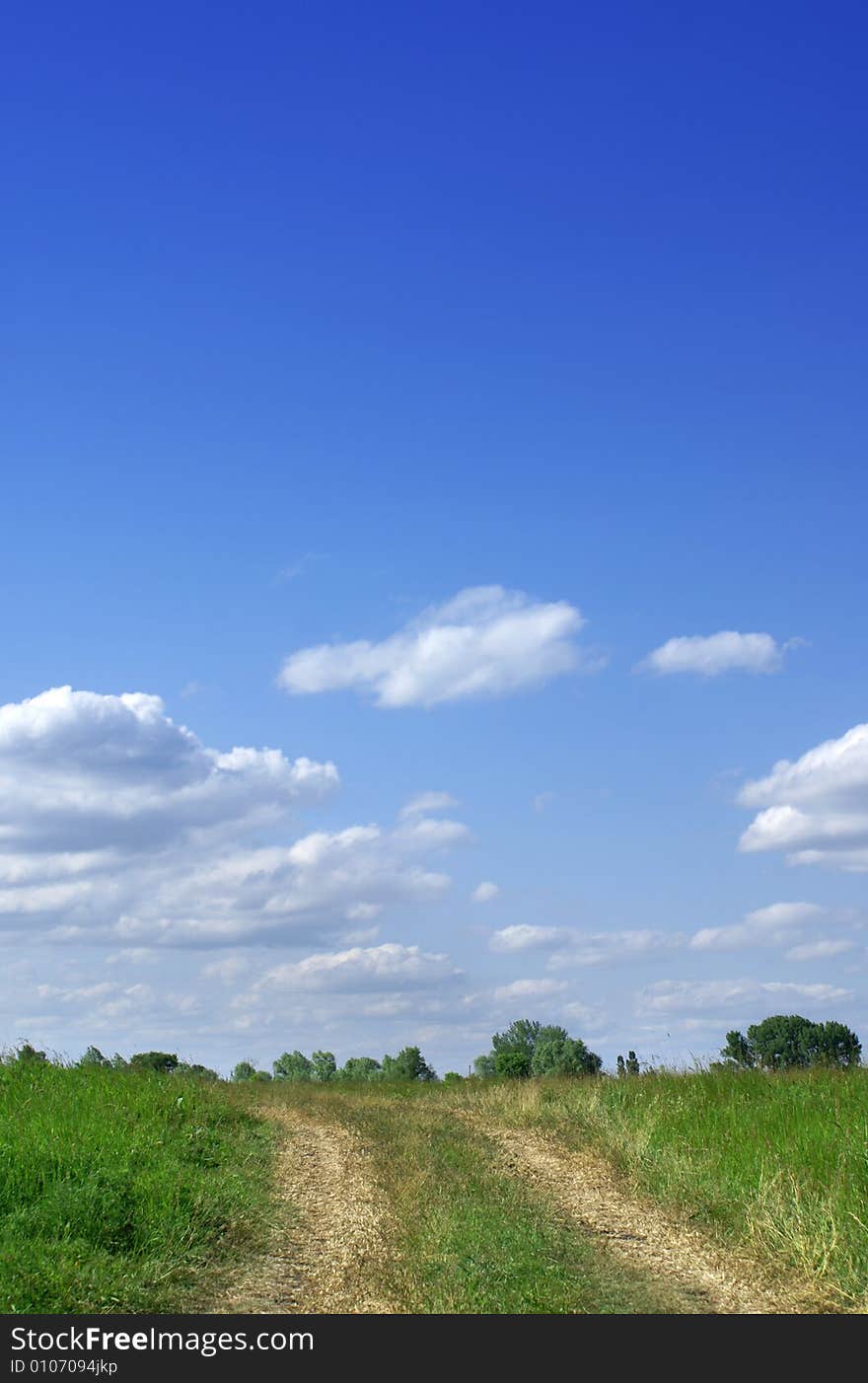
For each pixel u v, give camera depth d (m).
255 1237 11.12
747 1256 10.59
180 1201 11.45
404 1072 48.94
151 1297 9.17
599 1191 13.77
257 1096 24.48
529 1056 40.16
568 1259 10.45
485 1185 13.77
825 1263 9.85
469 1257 10.14
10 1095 17.81
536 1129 18.84
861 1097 16.00
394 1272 9.76
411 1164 15.15
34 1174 11.51
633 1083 20.78
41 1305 8.77
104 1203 10.80
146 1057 29.23
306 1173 14.91
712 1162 13.80
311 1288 9.62
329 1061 53.62
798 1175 12.29
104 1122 15.59
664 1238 11.41
